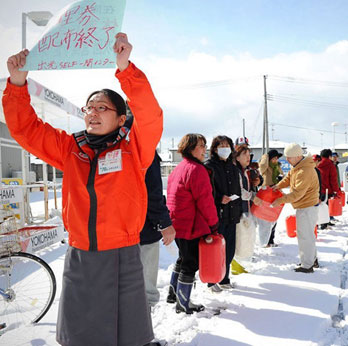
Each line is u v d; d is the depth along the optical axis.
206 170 2.87
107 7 1.34
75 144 1.64
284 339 2.43
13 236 2.82
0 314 2.83
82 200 1.52
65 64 1.34
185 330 2.59
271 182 6.03
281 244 5.71
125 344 1.53
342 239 6.02
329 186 7.21
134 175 1.56
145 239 2.49
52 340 2.44
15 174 16.52
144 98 1.38
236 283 3.70
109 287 1.51
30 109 1.65
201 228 2.79
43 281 3.47
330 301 3.14
